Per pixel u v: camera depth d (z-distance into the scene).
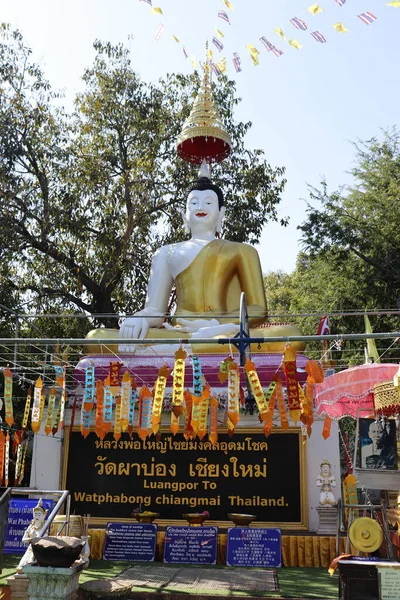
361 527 7.27
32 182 18.92
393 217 21.98
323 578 8.20
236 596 7.01
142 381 11.28
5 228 17.48
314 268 25.78
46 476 11.17
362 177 23.67
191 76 20.48
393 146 23.88
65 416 11.31
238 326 12.50
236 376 8.02
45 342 7.15
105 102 19.66
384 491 9.62
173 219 20.23
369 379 8.94
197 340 7.14
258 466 10.67
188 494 10.71
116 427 9.01
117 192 19.19
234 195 20.03
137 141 19.95
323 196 23.03
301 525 10.30
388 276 21.67
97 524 10.59
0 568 6.51
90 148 19.59
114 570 8.46
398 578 6.06
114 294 20.95
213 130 16.09
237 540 9.20
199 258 14.33
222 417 10.86
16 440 10.97
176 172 20.09
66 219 18.41
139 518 10.09
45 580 5.72
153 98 20.09
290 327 12.46
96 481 10.97
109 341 7.11
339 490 10.31
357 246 22.20
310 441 10.77
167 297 14.59
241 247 14.46
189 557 9.17
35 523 8.02
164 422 11.02
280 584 7.75
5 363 16.08
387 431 9.55
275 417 10.83
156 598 7.05
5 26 18.41
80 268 19.27
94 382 9.17
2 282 18.25
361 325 21.77
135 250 20.08
